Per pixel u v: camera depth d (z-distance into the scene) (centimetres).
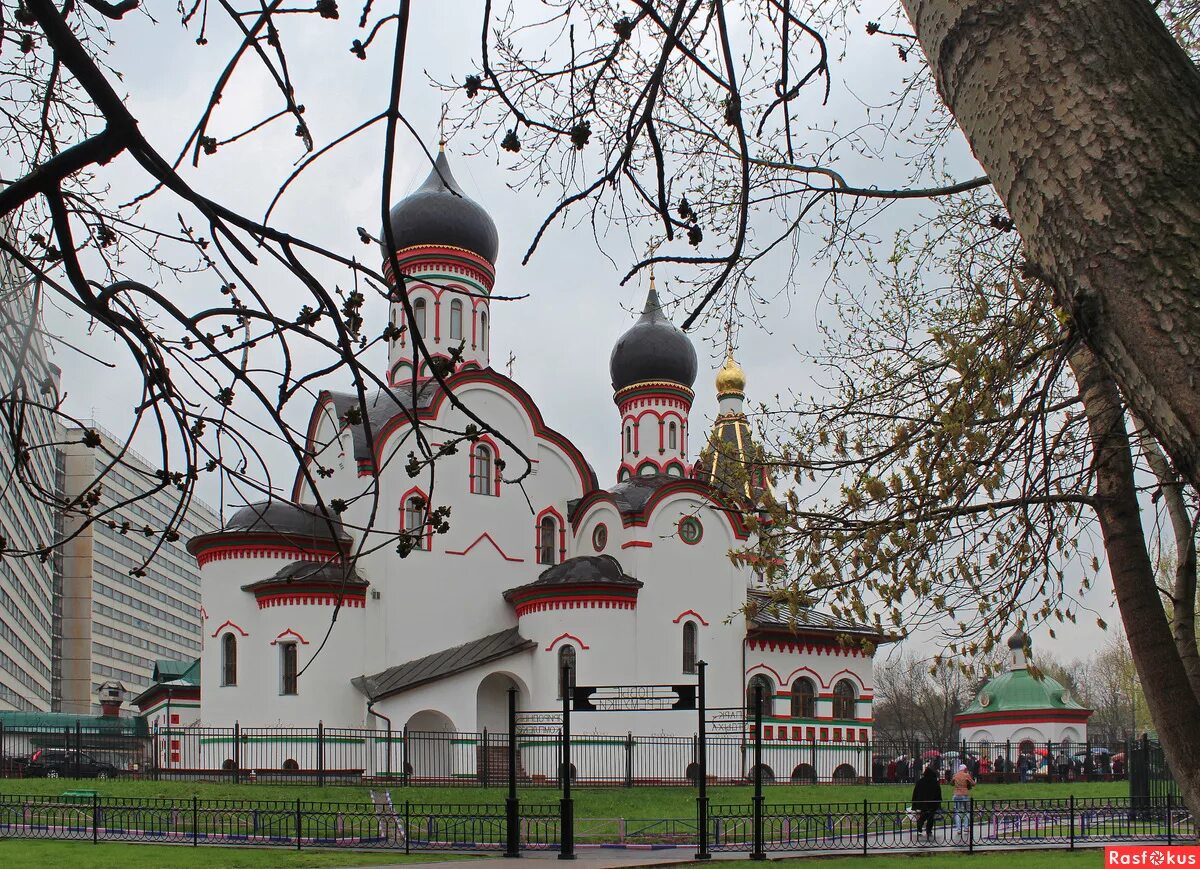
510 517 4378
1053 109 337
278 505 3981
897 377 1105
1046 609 988
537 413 4525
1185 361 308
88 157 448
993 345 1052
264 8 467
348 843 2330
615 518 4256
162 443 557
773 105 629
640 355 4966
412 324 497
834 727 4428
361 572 3997
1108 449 895
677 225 615
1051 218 340
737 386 5650
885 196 780
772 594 1046
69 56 423
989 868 1856
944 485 964
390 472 4106
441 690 3825
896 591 979
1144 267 316
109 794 2947
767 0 702
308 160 464
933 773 2744
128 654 9131
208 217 476
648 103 579
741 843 2448
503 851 2189
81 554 8100
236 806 2845
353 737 3806
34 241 614
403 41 439
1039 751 5616
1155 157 321
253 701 3841
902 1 417
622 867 1875
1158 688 859
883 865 1919
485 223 4700
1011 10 351
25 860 1912
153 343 542
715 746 4075
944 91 386
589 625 3969
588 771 3862
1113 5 341
